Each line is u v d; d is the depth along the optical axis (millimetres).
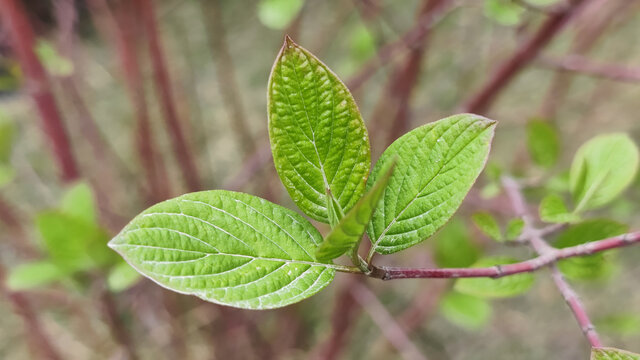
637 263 1189
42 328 913
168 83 760
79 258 523
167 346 959
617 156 378
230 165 1333
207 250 292
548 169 507
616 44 1316
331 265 299
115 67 1378
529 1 440
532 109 1286
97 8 846
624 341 1077
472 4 600
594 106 1113
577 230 373
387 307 1166
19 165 1174
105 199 864
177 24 1455
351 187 301
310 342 1107
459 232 517
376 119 867
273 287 293
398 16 1329
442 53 1341
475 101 632
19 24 632
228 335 970
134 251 287
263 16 459
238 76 1584
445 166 300
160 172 900
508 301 1212
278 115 295
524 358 1144
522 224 375
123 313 1045
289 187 299
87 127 936
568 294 329
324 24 1371
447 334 1198
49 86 684
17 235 901
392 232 302
